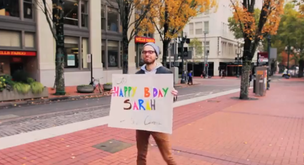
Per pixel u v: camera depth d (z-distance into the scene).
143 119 3.17
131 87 3.23
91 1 20.25
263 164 4.14
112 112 3.31
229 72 49.94
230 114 8.60
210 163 4.17
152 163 4.13
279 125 6.95
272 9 11.87
